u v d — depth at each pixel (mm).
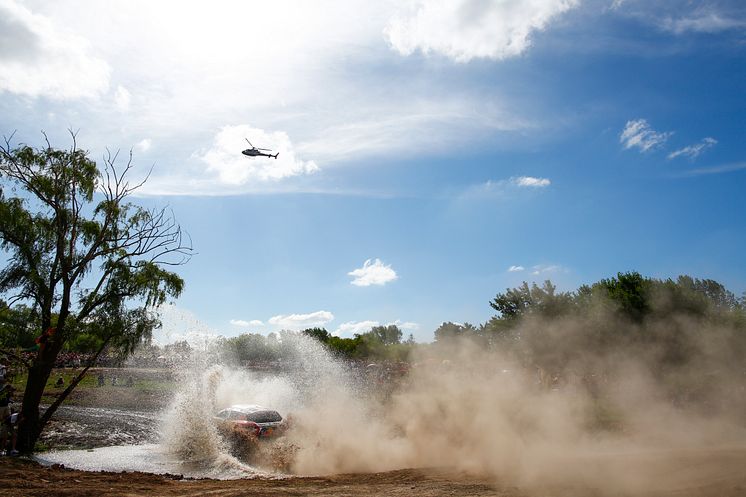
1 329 17453
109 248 18828
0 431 15406
